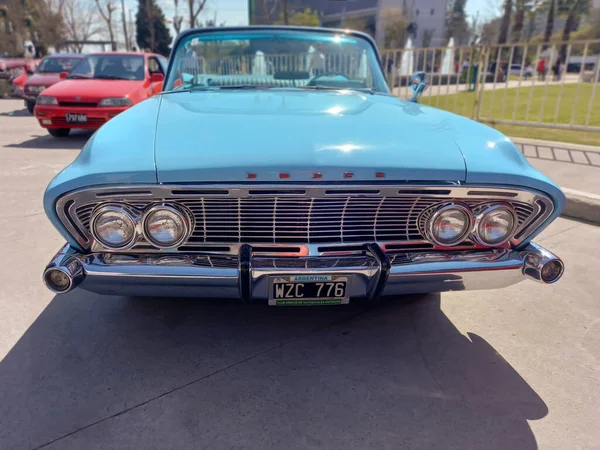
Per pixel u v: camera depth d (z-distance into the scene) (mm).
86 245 1810
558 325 2391
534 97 11727
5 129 8758
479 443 1651
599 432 1707
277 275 1725
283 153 1735
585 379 1994
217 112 2168
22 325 2301
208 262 1771
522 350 2188
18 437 1626
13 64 16266
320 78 3090
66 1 43781
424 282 1844
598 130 5871
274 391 1888
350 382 1953
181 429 1687
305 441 1647
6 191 4555
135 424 1701
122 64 8039
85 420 1713
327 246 1829
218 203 1761
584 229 3688
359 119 2115
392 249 1900
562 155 5348
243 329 2316
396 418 1761
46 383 1897
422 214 1861
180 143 1807
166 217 1723
